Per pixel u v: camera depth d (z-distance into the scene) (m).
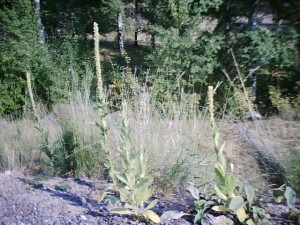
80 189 3.59
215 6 11.15
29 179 3.93
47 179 3.96
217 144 2.79
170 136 4.05
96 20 16.23
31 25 12.84
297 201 3.19
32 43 12.62
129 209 2.85
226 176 2.68
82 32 15.14
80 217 2.86
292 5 11.70
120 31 17.00
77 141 4.35
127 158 2.79
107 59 16.53
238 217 2.60
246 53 10.99
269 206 3.00
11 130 6.42
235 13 12.08
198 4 11.37
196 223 2.71
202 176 3.68
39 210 3.00
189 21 11.28
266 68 11.61
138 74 12.13
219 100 9.33
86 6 16.41
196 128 4.42
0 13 12.52
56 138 4.73
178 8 11.15
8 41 12.43
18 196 3.32
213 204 2.80
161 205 3.17
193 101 5.14
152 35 11.73
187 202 3.22
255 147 4.64
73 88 6.07
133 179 2.78
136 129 4.00
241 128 5.50
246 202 2.72
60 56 12.77
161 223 2.72
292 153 3.97
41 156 4.84
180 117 4.58
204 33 11.28
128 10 16.12
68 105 5.20
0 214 2.91
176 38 11.03
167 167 3.67
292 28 11.26
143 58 12.88
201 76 10.91
